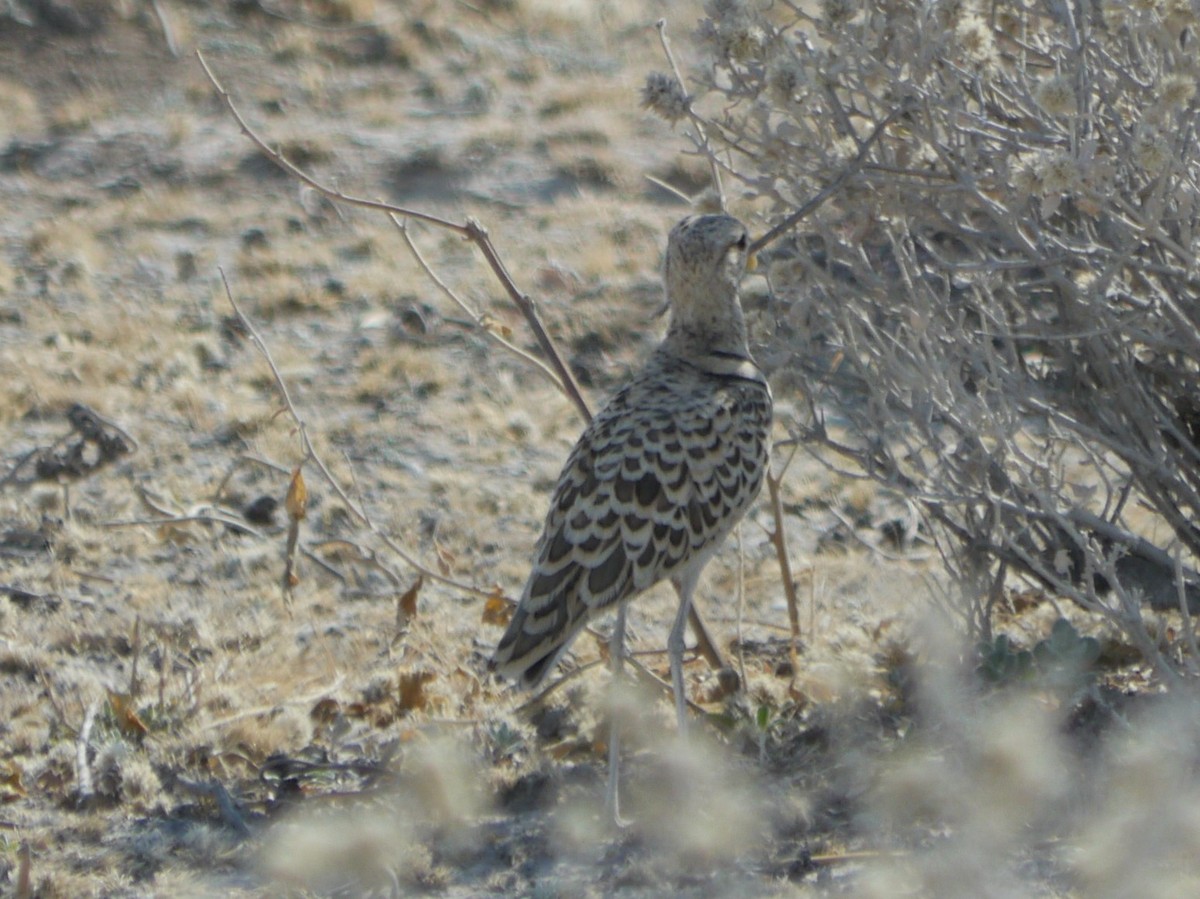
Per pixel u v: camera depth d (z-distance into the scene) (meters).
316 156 22.95
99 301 18.92
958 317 10.16
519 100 25.23
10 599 12.91
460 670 11.05
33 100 24.94
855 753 9.23
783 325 11.41
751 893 7.95
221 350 17.73
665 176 22.22
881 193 9.62
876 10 9.70
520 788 9.40
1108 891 7.51
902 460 12.09
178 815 9.34
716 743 9.79
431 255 20.02
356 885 8.38
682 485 8.86
